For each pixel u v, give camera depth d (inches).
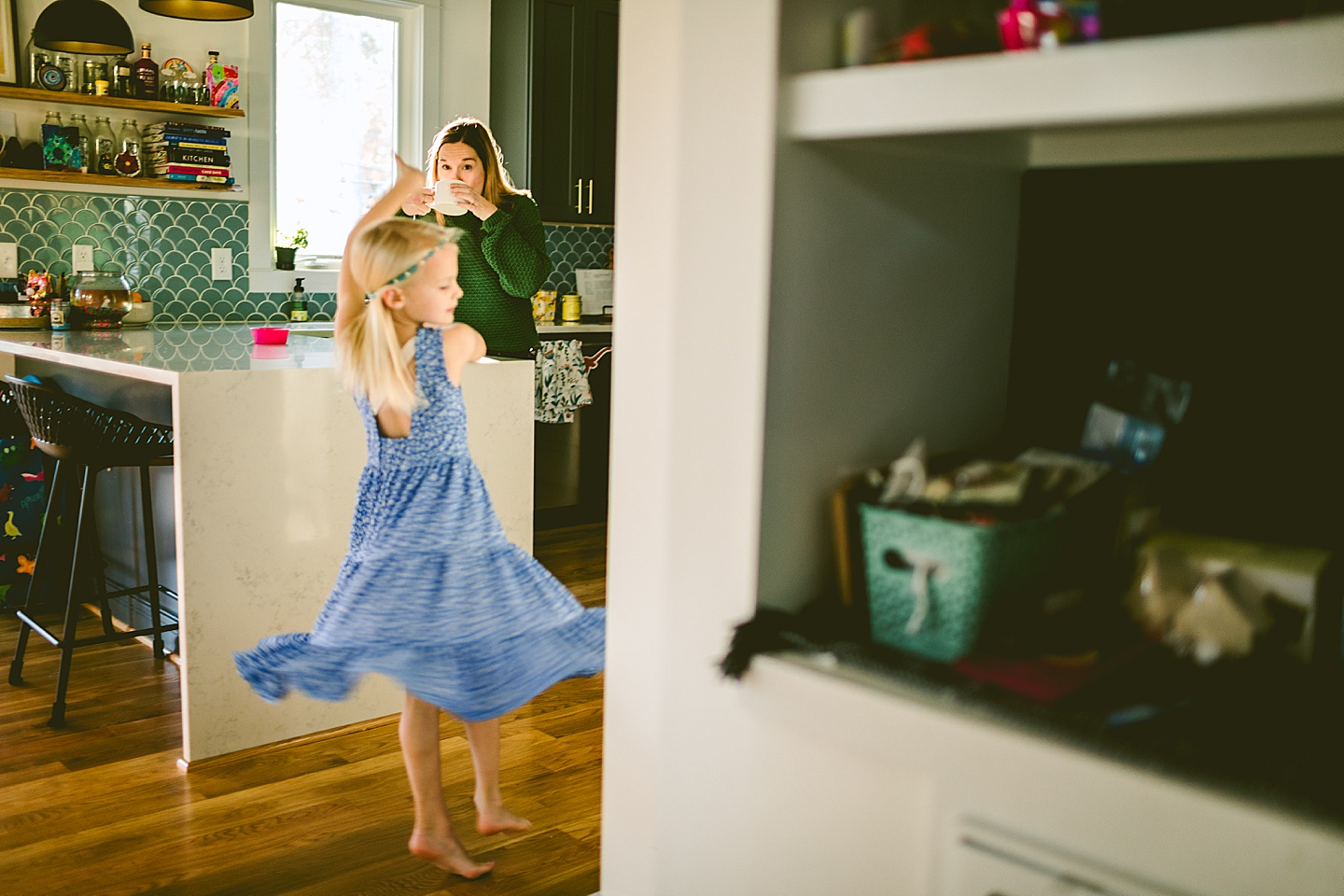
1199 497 32.9
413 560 78.7
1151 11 27.2
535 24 190.7
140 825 86.7
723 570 33.1
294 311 183.5
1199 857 23.5
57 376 148.6
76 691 115.5
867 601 33.3
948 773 27.5
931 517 30.7
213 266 175.8
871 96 28.5
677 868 35.8
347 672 75.7
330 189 190.7
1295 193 32.5
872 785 30.8
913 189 35.7
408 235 76.9
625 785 37.0
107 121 163.5
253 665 78.2
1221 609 27.6
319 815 89.0
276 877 79.3
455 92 197.3
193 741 98.0
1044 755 25.5
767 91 30.3
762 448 31.9
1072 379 39.0
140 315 161.2
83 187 162.1
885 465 36.9
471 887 78.7
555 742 104.3
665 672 35.2
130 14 162.9
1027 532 30.4
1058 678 28.5
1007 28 29.0
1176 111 23.3
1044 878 26.4
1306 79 21.6
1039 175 39.5
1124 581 31.9
